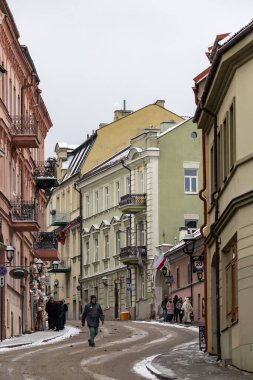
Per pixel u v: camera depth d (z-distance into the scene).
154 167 86.94
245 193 25.80
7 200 50.72
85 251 104.75
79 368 28.86
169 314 68.12
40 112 70.94
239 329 26.38
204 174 35.69
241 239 26.27
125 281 92.06
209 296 34.53
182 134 88.12
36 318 64.62
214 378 24.27
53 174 67.75
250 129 26.05
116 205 95.69
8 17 49.56
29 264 63.50
